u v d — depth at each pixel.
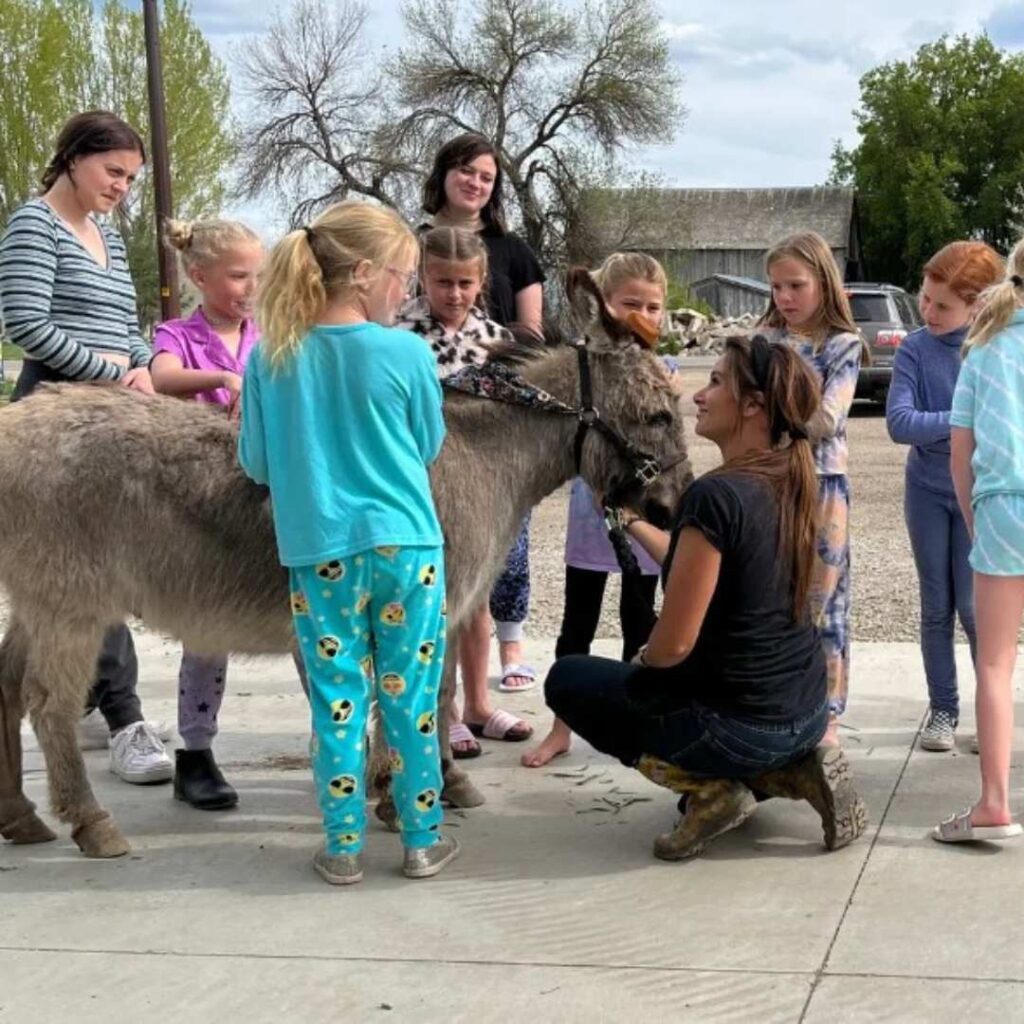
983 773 4.09
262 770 5.27
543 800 4.77
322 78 41.59
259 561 4.25
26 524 4.16
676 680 4.03
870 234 74.44
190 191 37.25
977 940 3.44
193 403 4.44
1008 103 69.25
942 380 5.06
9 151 37.47
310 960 3.48
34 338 4.84
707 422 4.11
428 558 3.88
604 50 42.88
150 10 16.42
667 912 3.70
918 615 7.57
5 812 4.42
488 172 5.50
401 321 4.82
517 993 3.24
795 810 4.53
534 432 4.41
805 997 3.16
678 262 53.81
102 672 5.12
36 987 3.38
